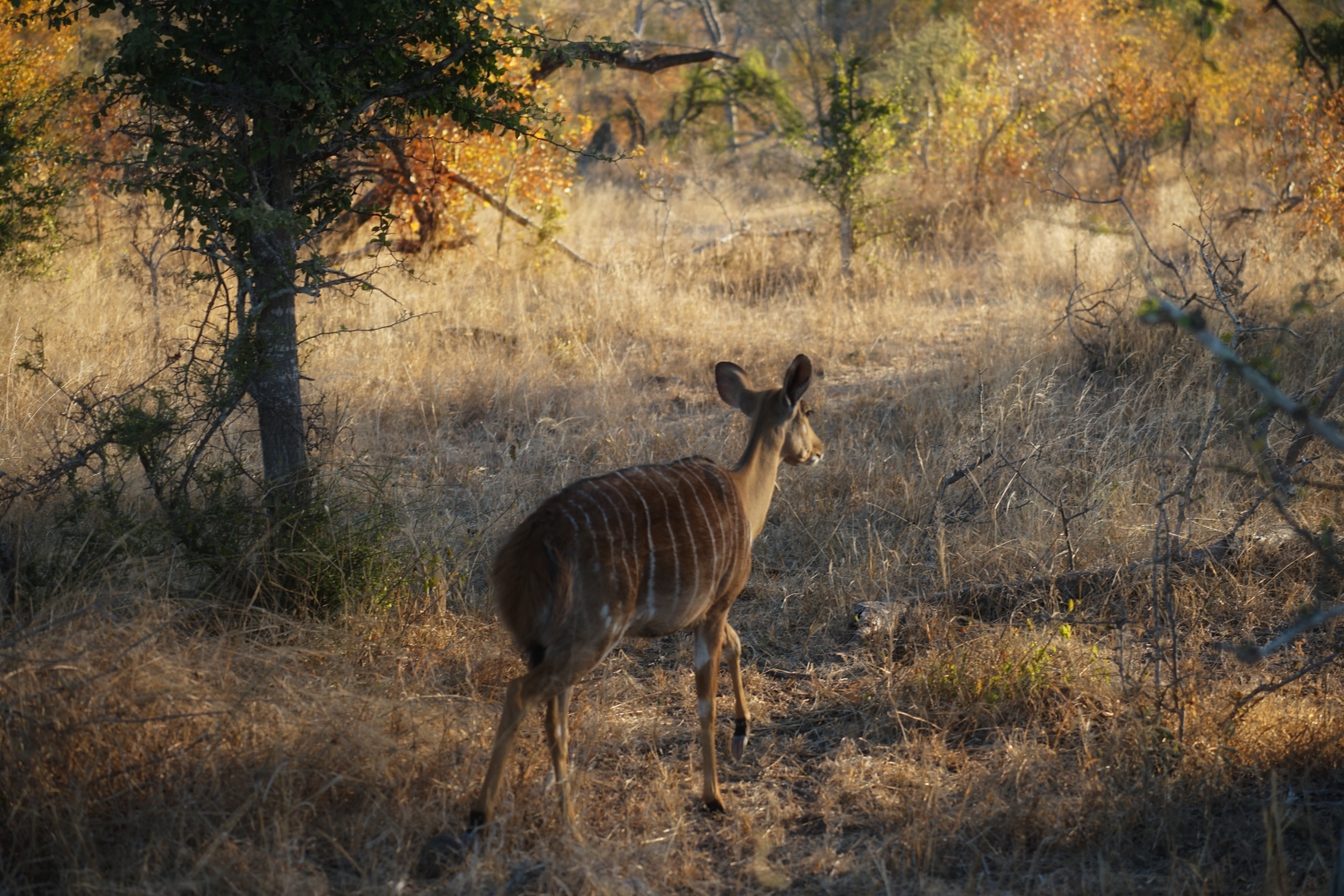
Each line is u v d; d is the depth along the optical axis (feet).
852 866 17.72
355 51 25.14
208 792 17.44
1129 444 33.42
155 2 24.66
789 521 31.68
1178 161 83.56
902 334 50.78
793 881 17.52
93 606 19.60
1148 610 26.02
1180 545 26.96
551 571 17.03
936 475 32.99
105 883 15.49
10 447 31.48
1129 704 20.79
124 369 37.09
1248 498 30.30
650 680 24.56
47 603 21.06
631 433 37.32
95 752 17.60
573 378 44.39
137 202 44.70
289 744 18.24
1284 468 28.27
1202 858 16.75
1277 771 19.67
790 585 28.63
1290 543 27.45
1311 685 22.58
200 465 26.35
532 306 54.49
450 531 29.17
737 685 21.16
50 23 24.94
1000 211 73.20
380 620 24.67
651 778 20.38
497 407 41.01
